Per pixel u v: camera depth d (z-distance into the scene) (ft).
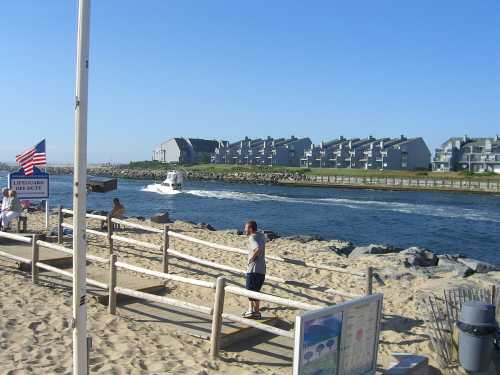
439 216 139.13
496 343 22.65
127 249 48.32
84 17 13.52
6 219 51.90
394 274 43.09
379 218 131.34
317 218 128.57
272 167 410.52
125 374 20.39
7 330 24.17
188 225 79.25
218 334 23.29
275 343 25.72
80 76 13.57
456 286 39.60
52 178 361.71
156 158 523.29
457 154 364.99
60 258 36.99
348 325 16.14
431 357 25.27
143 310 28.96
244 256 48.70
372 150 386.73
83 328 14.46
